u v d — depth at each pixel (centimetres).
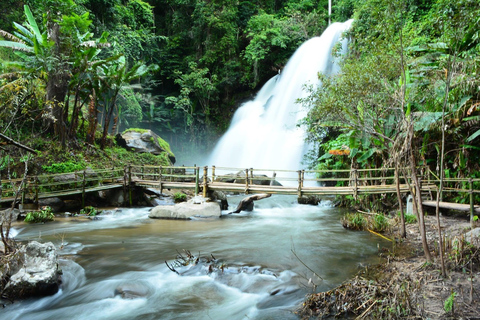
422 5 1603
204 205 1084
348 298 422
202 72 2722
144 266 599
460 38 493
